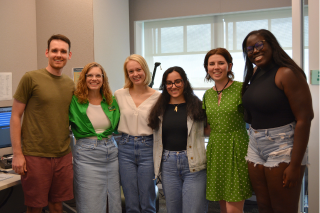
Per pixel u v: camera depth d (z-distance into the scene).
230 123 1.75
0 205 2.59
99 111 2.05
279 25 3.40
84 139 2.00
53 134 1.83
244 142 1.74
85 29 3.04
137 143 2.02
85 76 2.00
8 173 2.13
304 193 2.02
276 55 1.46
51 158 1.84
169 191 1.91
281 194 1.46
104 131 2.03
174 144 1.88
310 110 1.38
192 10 3.64
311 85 1.99
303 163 1.46
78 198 1.99
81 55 3.07
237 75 3.59
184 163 1.85
